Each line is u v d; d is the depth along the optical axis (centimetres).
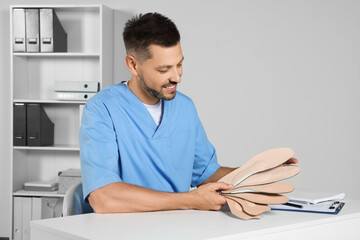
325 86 369
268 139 374
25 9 360
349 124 368
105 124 148
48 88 387
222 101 377
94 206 132
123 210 129
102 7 356
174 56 135
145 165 157
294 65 371
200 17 377
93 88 354
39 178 388
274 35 371
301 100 371
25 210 363
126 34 142
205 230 109
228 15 374
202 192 130
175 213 129
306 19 368
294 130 372
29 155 388
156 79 138
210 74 377
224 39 375
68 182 357
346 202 151
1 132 391
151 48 135
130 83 159
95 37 382
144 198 129
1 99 391
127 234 106
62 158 388
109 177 136
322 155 370
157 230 109
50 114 388
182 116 166
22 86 379
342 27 366
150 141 157
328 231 126
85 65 383
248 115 375
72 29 384
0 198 390
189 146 167
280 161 140
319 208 136
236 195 130
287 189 131
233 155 377
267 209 125
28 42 360
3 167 391
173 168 162
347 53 366
